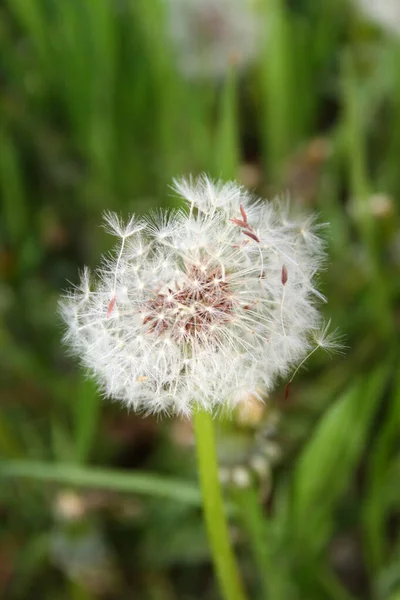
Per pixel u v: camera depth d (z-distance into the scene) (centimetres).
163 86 33
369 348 28
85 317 18
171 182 32
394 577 24
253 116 35
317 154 31
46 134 35
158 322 18
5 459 26
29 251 31
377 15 32
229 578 20
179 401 17
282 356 18
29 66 34
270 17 32
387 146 34
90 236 33
